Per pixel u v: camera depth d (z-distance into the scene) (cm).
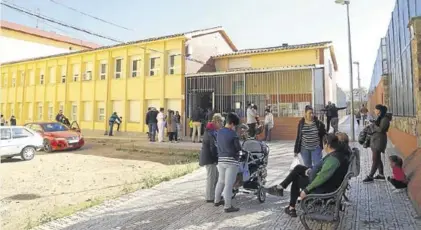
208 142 676
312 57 2341
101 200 730
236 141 612
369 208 590
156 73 2480
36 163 1358
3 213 684
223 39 2916
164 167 1216
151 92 2462
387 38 1582
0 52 3756
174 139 1933
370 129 816
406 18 1030
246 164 656
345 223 519
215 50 2767
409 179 689
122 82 2623
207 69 2627
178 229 525
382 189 714
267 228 514
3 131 1398
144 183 898
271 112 2003
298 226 519
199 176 966
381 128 774
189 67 2403
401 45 1141
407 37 1013
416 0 881
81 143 1825
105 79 2731
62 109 3036
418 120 834
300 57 2381
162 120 1914
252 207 631
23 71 3431
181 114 2305
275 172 952
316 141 680
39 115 3269
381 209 583
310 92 2020
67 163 1348
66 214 631
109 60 2698
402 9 1099
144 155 1567
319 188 490
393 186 725
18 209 713
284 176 897
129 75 2608
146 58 2512
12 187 924
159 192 778
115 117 2484
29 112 3375
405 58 1060
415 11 898
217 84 2248
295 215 563
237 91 2198
